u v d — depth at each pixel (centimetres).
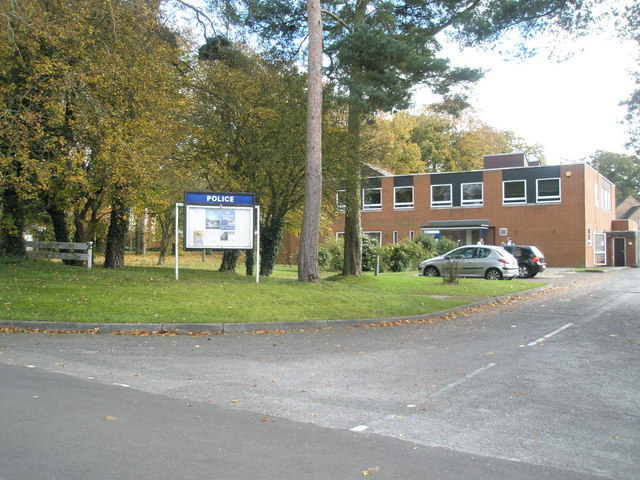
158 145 1725
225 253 2262
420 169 5184
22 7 1369
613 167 6869
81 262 2164
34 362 745
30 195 1576
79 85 1492
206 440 463
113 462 410
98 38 1586
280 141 1850
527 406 586
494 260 2438
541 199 3809
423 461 429
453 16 1864
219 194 1520
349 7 1972
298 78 1909
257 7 1855
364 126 1942
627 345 948
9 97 1442
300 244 1614
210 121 1869
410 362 809
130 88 1645
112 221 1991
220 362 789
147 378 680
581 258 3669
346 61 1747
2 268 1562
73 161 1520
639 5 1472
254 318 1126
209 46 2005
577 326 1176
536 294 1917
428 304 1453
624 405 591
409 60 1714
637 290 2014
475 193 4041
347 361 813
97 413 525
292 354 861
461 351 898
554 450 457
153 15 1658
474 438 484
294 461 423
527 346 945
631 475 408
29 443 442
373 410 566
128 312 1108
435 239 3691
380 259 3083
